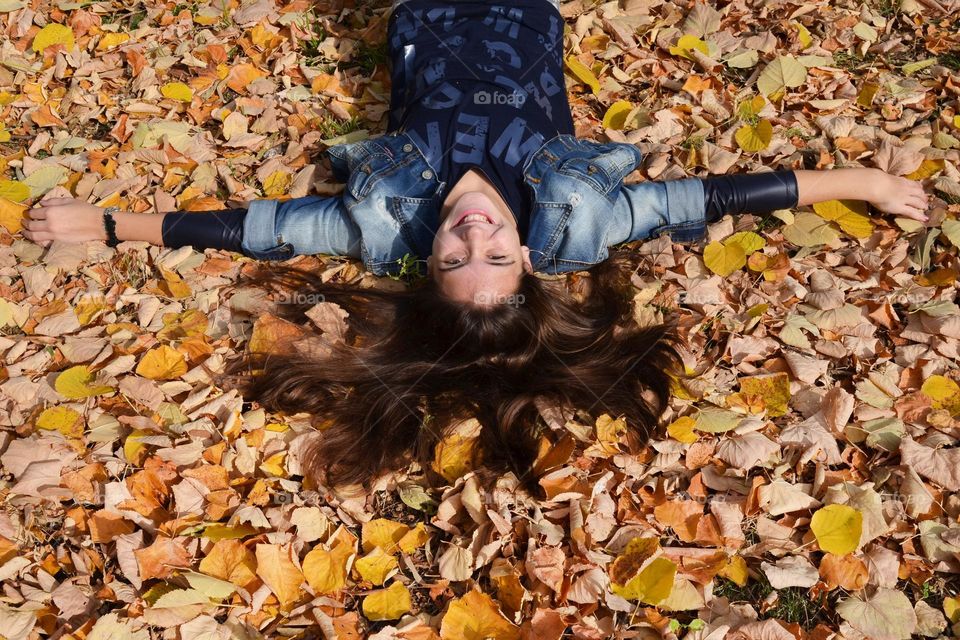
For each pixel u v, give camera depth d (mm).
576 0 3756
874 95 3314
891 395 2521
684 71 3463
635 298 2742
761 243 2850
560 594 2131
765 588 2191
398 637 2074
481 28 3145
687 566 2203
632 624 2102
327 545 2252
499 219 2633
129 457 2398
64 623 2133
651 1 3736
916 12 3660
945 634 2105
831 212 2922
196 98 3436
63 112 3424
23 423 2502
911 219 2910
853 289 2799
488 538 2244
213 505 2307
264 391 2553
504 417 2455
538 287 2637
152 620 2068
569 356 2596
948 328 2615
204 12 3762
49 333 2709
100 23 3736
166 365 2594
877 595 2131
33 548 2291
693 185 2873
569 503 2301
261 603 2125
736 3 3713
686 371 2584
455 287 2555
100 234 2928
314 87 3438
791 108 3355
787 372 2598
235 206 3096
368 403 2523
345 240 2904
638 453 2428
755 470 2389
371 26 3633
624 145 2955
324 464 2410
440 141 2883
